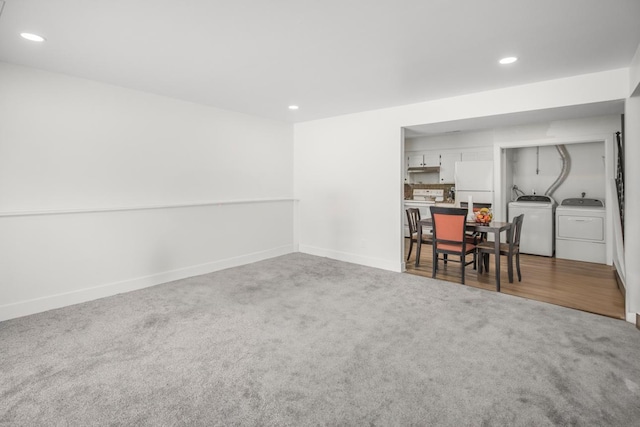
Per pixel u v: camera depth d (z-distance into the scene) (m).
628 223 2.77
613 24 2.12
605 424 1.57
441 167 7.01
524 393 1.82
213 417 1.63
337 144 5.03
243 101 4.12
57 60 2.78
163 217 3.91
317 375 2.00
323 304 3.19
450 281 3.96
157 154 3.88
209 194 4.45
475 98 3.69
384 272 4.38
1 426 1.56
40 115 3.00
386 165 4.48
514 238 3.94
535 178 5.83
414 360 2.17
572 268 4.52
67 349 2.30
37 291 2.99
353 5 1.90
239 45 2.46
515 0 1.85
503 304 3.18
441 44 2.44
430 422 1.60
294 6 1.92
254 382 1.92
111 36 2.32
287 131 5.54
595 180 5.24
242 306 3.13
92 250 3.33
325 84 3.41
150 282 3.79
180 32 2.26
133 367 2.08
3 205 2.84
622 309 3.02
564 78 3.16
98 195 3.41
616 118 4.57
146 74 3.13
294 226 5.71
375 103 4.19
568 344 2.37
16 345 2.36
